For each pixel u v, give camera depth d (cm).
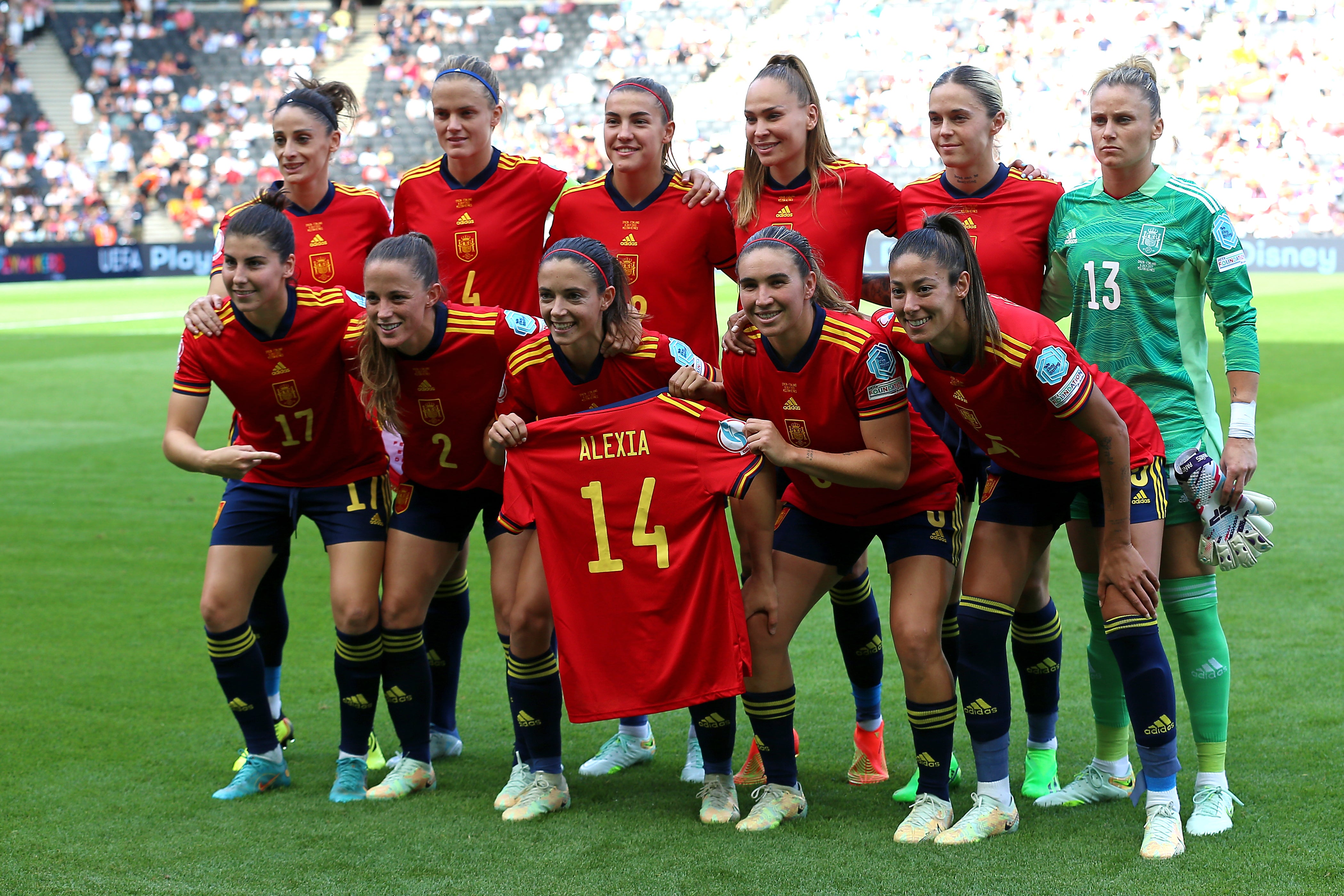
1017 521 970
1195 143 7056
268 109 8931
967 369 915
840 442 973
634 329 985
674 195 1201
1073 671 1334
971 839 912
